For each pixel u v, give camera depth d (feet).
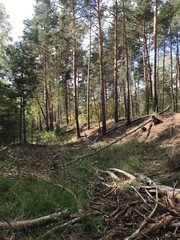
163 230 14.56
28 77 83.30
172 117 55.83
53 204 17.06
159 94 136.67
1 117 76.79
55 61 112.68
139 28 94.84
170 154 32.37
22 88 82.07
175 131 48.01
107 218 15.89
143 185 21.38
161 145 43.70
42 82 119.75
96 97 134.82
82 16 68.74
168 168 26.68
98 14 67.67
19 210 16.10
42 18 96.12
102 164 32.22
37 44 102.42
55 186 20.35
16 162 25.08
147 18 87.04
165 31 96.73
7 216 15.53
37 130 137.08
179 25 75.41
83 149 41.01
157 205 16.89
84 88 140.15
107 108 108.99
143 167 28.76
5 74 79.51
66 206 17.19
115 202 18.83
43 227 14.89
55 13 94.53
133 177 23.38
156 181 22.89
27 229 14.26
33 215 16.14
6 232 13.78
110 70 116.67
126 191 20.34
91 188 22.33
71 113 152.15
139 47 115.34
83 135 86.38
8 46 81.51
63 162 30.07
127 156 34.35
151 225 14.48
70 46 78.02
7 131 78.48
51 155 36.45
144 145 44.73
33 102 125.90
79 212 16.02
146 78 97.19
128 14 78.07
